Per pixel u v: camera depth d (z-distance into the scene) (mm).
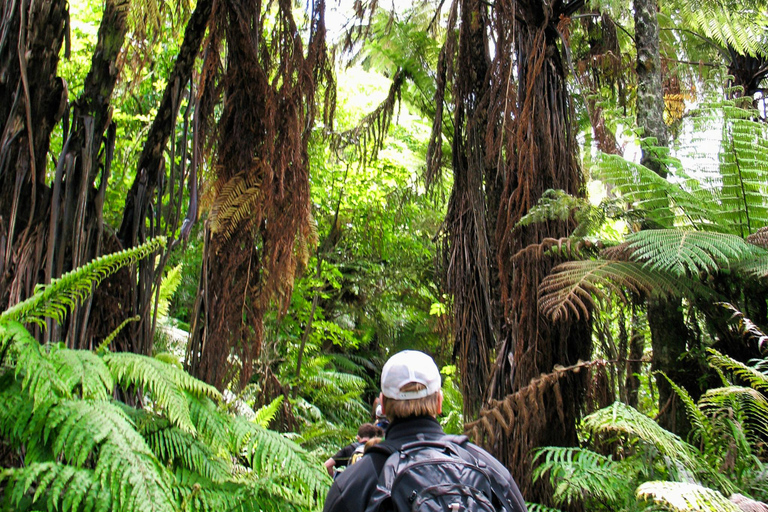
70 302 1808
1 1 2176
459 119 4090
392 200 7770
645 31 3748
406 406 1462
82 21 6281
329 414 6898
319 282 6887
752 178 2924
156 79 5723
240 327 3023
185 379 1980
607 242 3016
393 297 9250
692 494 1727
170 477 1759
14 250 2133
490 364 3682
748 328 2516
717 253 2451
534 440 3041
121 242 2689
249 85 3100
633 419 2170
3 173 2102
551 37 3816
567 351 3387
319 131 5977
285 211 3111
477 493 1259
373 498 1297
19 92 2150
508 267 3486
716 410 2432
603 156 3078
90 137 2420
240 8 3043
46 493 1694
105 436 1511
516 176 3566
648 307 3186
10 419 1572
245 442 2096
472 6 4070
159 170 2867
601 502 2824
